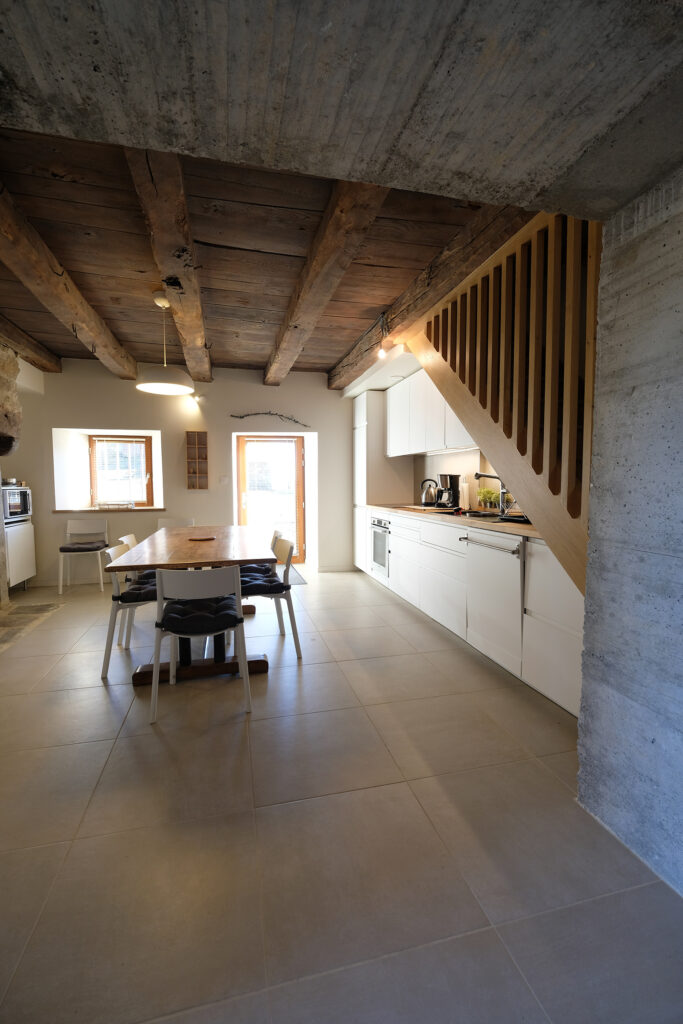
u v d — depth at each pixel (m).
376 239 2.39
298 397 5.39
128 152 1.58
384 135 1.05
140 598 2.73
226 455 5.23
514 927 1.17
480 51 0.83
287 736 2.04
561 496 1.92
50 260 2.49
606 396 1.43
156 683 2.17
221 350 4.47
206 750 1.93
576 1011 0.98
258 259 2.57
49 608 4.12
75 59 0.85
